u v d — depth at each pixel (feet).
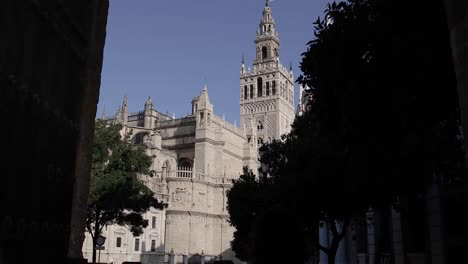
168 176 303.07
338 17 44.88
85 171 32.14
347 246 128.98
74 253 30.68
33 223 23.57
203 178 321.73
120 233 247.70
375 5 43.01
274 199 96.32
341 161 72.49
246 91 511.40
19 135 22.02
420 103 41.93
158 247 279.49
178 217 295.28
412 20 39.81
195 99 442.50
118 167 132.16
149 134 342.44
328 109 48.67
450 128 51.39
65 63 29.07
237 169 383.65
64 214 28.22
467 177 57.41
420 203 84.79
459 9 23.13
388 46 40.68
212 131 346.74
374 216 101.60
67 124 29.12
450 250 76.74
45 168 25.32
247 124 495.82
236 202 125.80
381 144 46.29
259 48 519.19
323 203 81.46
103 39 36.32
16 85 21.76
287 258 9.86
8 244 20.85
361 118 43.91
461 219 77.05
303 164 83.51
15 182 21.48
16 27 21.83
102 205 120.47
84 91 32.86
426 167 51.85
